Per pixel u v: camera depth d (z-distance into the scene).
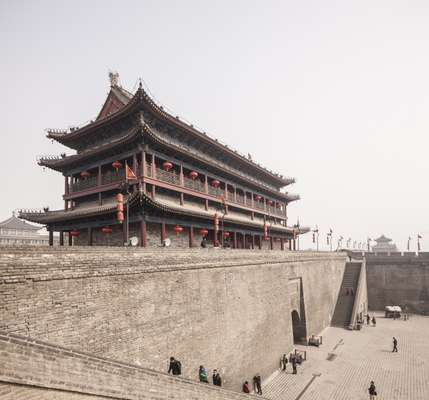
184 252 19.83
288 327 32.09
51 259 12.41
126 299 15.48
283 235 52.56
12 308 11.01
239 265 25.38
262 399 18.08
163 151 28.23
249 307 25.94
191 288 19.95
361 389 24.61
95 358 10.33
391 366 29.36
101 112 33.97
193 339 19.50
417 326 44.81
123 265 15.56
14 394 8.46
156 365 16.64
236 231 37.69
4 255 10.93
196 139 32.88
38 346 9.06
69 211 30.31
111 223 26.69
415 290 55.94
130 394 11.07
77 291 13.26
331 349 34.34
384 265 58.53
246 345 24.75
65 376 9.48
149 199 22.58
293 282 35.59
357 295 48.59
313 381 26.16
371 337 38.91
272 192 48.28
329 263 47.59
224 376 21.73
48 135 30.69
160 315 17.34
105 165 29.14
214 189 34.84
